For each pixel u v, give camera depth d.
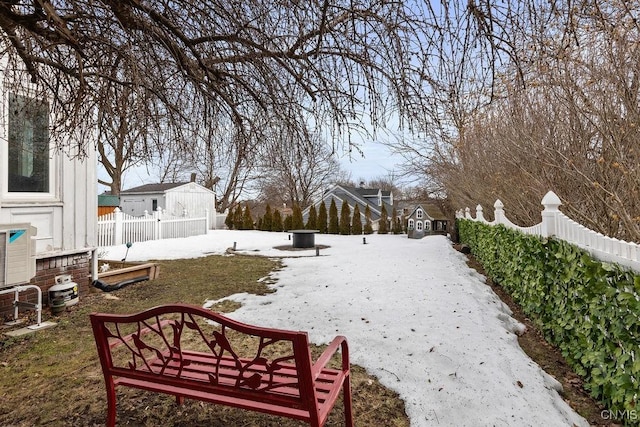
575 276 3.17
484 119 6.66
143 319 2.11
